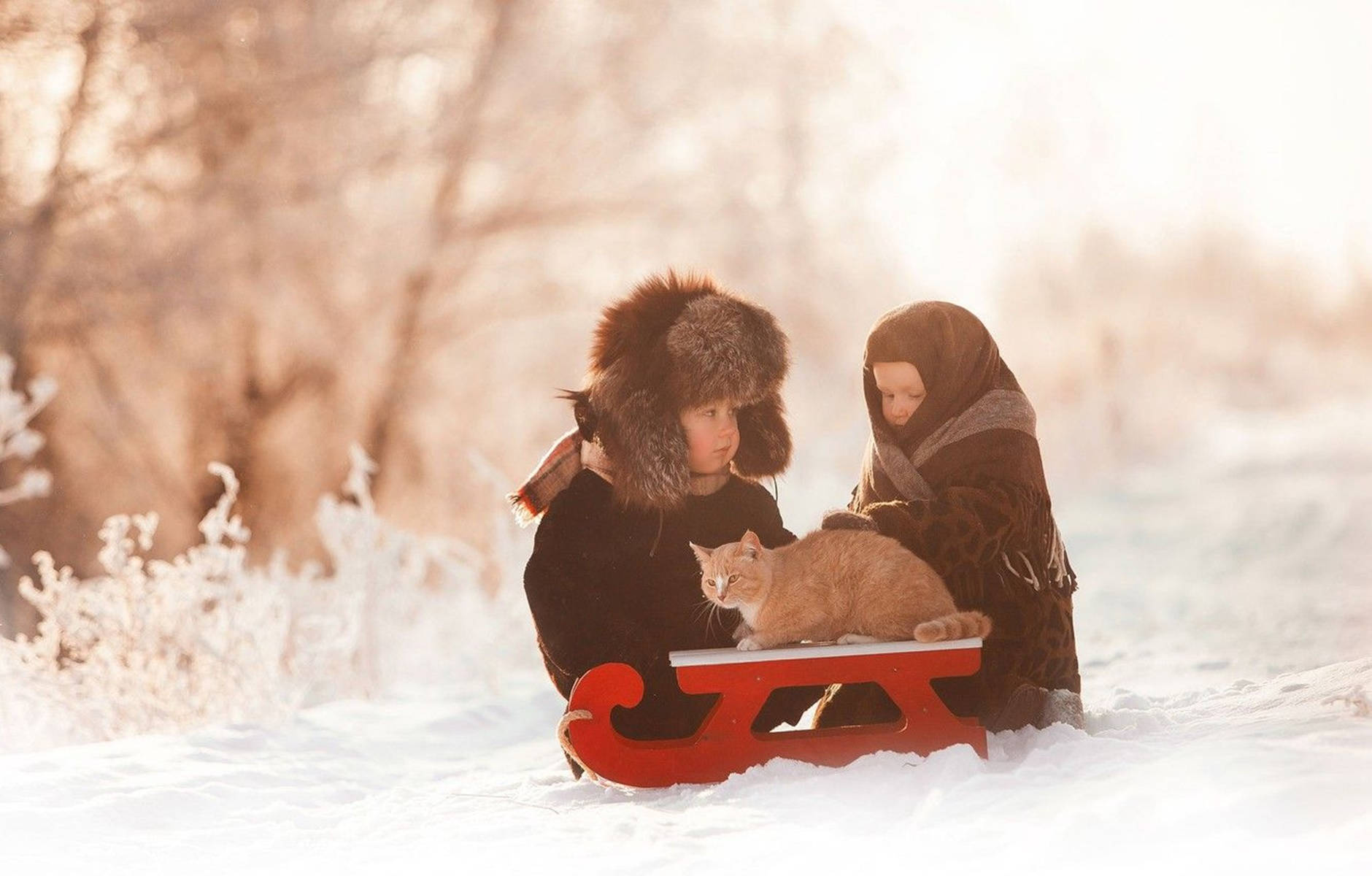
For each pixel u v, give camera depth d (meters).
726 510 11.91
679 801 10.06
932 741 10.51
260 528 40.97
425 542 24.34
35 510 36.19
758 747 10.49
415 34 41.38
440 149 41.59
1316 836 7.38
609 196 44.34
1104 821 7.90
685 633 11.45
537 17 43.16
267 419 41.00
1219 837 7.55
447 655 24.02
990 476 11.39
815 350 47.50
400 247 40.75
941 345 11.58
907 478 11.62
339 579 20.94
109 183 36.81
